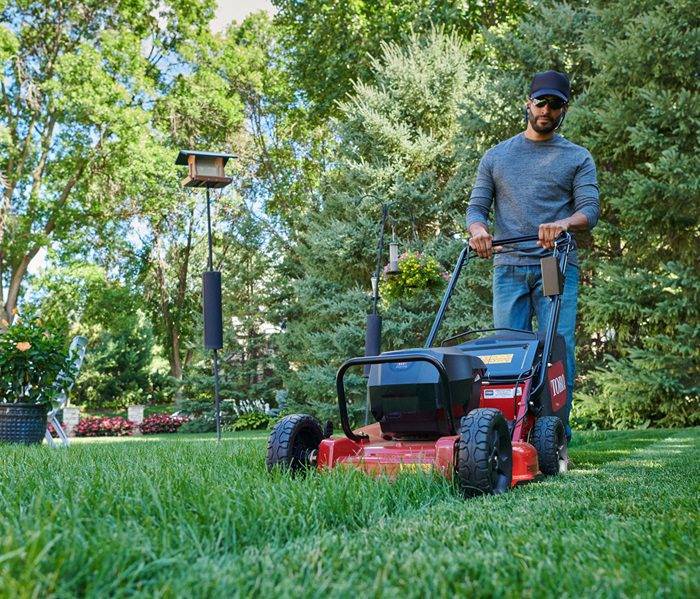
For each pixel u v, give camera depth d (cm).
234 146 2688
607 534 174
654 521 192
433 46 1548
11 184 2181
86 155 2277
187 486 242
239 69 2530
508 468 300
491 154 463
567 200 446
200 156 781
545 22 1235
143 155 2164
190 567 140
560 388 420
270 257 2217
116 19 2259
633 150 1088
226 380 2144
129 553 142
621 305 1021
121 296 2816
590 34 1113
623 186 1066
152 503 203
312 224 1666
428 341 388
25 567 122
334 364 1568
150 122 2244
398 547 167
